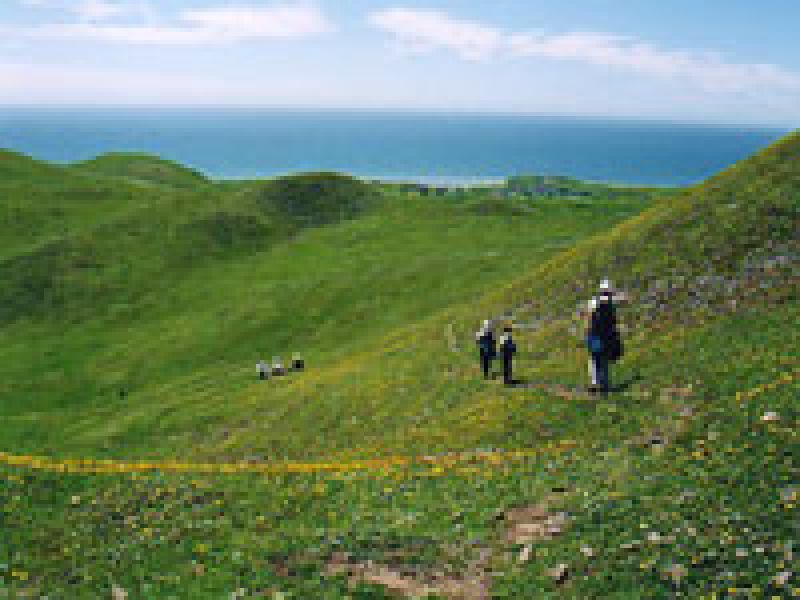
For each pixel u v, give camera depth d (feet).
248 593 52.85
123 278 350.64
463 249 318.65
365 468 84.74
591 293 156.04
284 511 69.87
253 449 136.98
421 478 76.69
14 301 330.13
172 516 69.10
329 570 56.03
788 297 113.50
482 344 130.72
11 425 211.61
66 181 507.71
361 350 211.41
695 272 137.69
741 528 50.96
